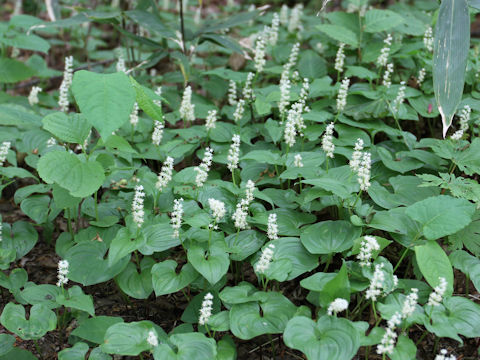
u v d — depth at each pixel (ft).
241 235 1.81
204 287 1.73
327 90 2.53
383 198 1.90
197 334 1.46
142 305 1.86
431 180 1.83
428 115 2.45
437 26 1.81
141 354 1.59
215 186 1.99
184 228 1.82
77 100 1.58
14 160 2.28
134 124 2.38
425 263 1.57
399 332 1.65
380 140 2.53
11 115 2.39
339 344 1.35
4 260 1.81
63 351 1.49
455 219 1.60
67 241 1.99
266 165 2.21
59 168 1.69
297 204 1.95
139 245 1.65
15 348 1.57
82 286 1.96
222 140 2.38
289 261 1.64
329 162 2.20
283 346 1.66
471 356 1.60
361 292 1.71
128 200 2.05
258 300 1.55
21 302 1.77
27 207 2.07
